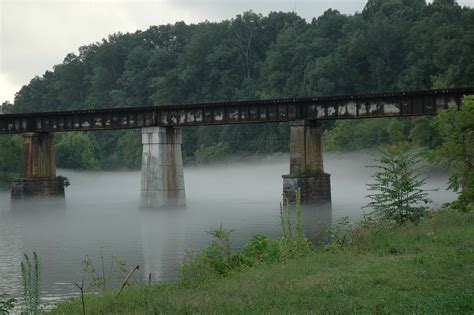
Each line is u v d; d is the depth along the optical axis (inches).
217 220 2736.2
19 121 3843.5
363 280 842.8
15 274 1565.0
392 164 1422.2
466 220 1375.5
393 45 6899.6
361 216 2524.6
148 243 2049.7
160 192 3361.2
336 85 6830.7
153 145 3380.9
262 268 997.2
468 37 5182.1
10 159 5541.3
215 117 3292.3
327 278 873.5
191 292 882.1
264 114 3223.4
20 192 3865.7
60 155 7170.3
